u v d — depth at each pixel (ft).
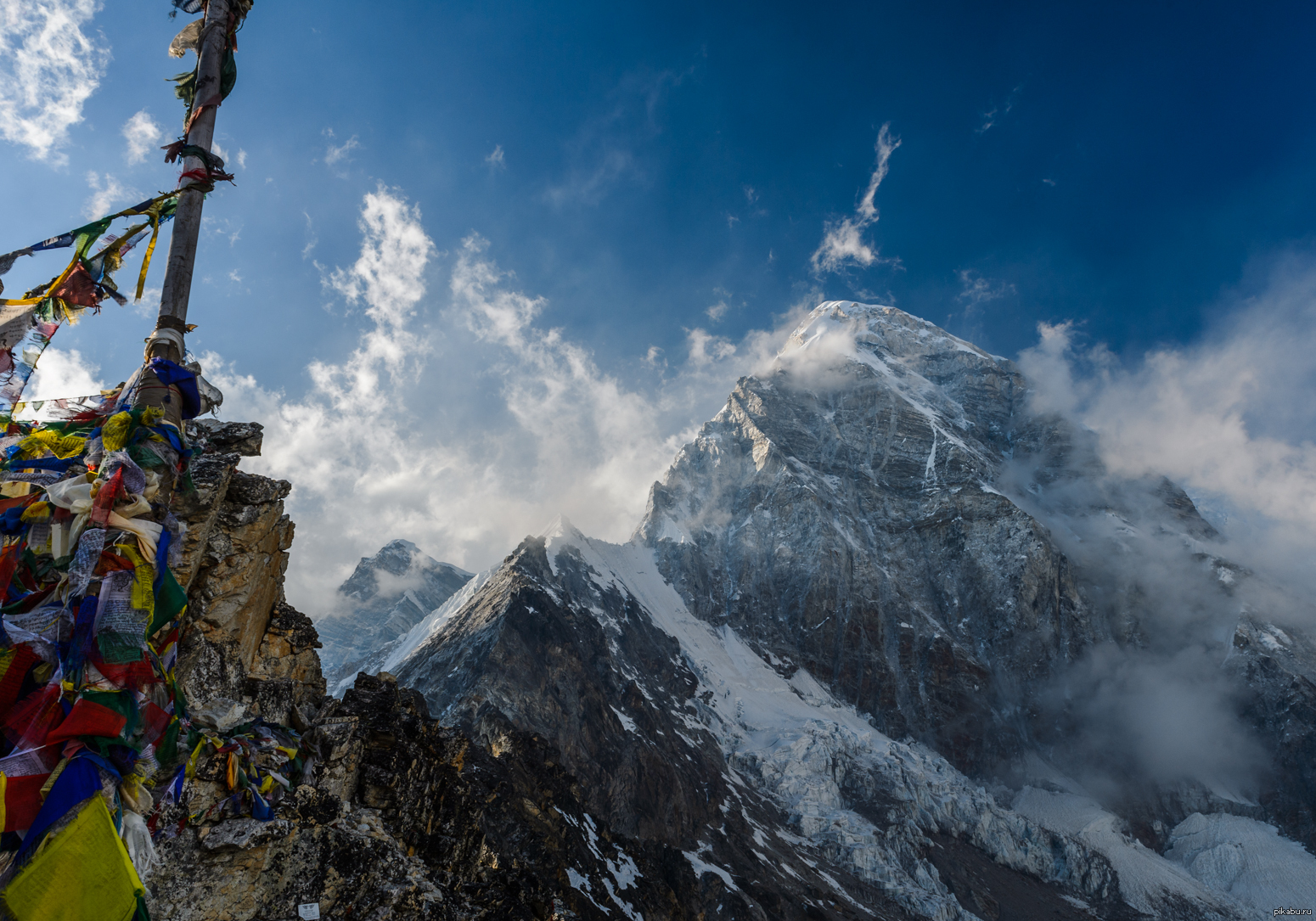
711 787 520.83
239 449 49.47
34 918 13.88
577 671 506.89
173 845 29.96
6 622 15.42
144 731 16.93
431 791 58.59
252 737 38.27
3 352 21.66
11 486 17.44
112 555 16.65
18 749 14.58
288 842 35.12
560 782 219.82
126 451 17.94
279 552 53.36
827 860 497.87
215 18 23.68
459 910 42.27
